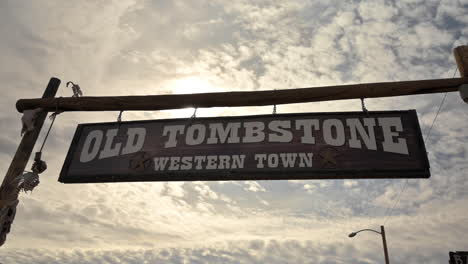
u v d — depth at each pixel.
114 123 4.30
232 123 4.05
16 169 3.98
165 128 4.16
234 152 3.87
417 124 3.70
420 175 3.46
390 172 3.50
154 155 4.00
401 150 3.59
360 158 3.62
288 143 3.81
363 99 3.96
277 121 3.97
